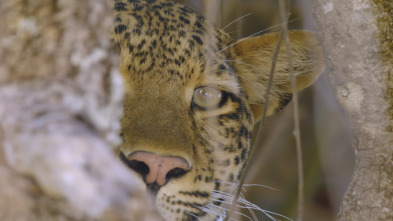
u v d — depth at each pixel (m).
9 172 2.80
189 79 7.29
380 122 6.12
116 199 2.61
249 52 8.41
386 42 6.00
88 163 2.64
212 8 7.23
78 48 3.16
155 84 6.98
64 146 2.66
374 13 5.95
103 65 3.24
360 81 6.13
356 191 6.30
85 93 3.11
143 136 6.31
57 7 3.14
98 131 3.10
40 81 3.07
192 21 7.70
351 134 6.63
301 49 8.59
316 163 11.90
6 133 2.79
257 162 8.60
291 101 9.00
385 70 6.03
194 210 6.94
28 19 3.12
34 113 2.83
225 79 7.64
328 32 6.15
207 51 7.47
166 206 6.61
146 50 7.08
